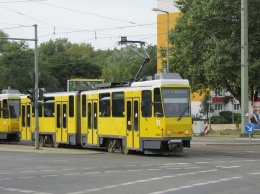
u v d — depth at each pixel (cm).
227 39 4528
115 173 1780
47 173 1819
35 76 3203
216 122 7831
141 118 2597
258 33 4569
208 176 1662
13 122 3966
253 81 4509
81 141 3125
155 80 2569
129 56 11725
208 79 4547
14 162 2300
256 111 4725
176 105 2542
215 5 4525
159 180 1567
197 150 2984
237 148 3156
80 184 1508
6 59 7869
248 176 1647
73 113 3183
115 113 2802
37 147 3172
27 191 1380
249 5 4528
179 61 4909
